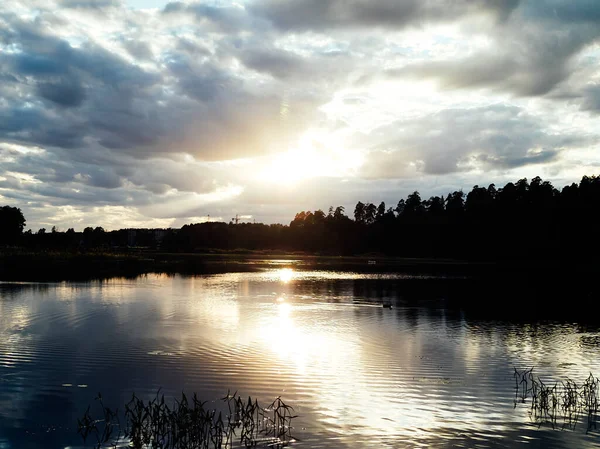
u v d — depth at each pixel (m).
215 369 20.59
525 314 39.19
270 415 15.60
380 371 20.81
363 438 13.98
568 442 13.98
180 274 78.69
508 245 149.12
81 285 55.38
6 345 24.47
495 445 13.71
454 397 17.62
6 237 132.25
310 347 25.12
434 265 122.19
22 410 15.79
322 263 130.75
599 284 67.31
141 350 23.77
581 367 22.41
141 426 14.17
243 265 112.31
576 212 136.50
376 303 44.59
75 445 13.33
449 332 30.62
